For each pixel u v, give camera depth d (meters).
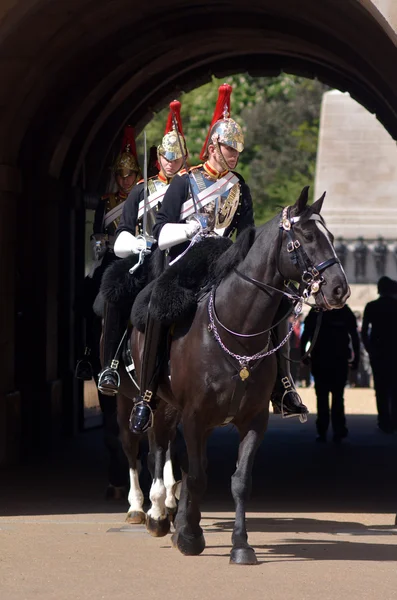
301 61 28.16
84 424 24.66
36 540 12.43
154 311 11.11
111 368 12.95
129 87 24.94
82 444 22.48
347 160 49.47
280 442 23.80
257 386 10.74
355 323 23.72
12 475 18.16
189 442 10.91
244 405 10.74
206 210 11.51
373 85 23.42
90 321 15.63
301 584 10.09
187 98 62.69
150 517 12.47
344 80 28.00
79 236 24.56
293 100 68.44
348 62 23.44
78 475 18.19
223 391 10.71
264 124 67.88
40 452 21.19
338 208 49.44
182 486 12.17
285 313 11.29
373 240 48.91
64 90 22.05
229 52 27.30
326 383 23.58
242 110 68.75
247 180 67.06
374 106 27.83
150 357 11.45
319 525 13.66
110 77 23.08
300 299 10.36
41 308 22.19
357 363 23.91
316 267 10.17
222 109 11.86
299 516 14.41
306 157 67.75
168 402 11.79
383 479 18.11
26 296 22.22
